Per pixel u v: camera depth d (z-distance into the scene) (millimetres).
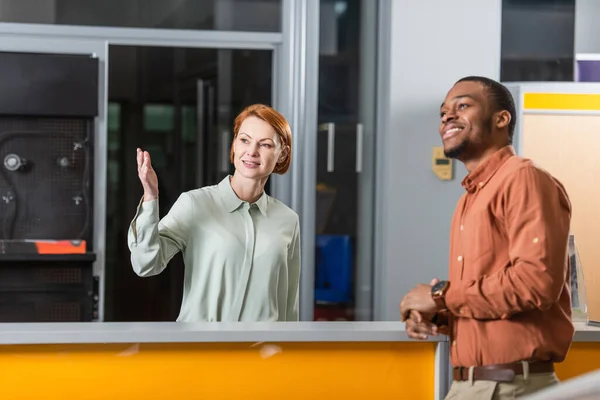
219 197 3262
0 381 2668
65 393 2693
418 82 5871
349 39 5930
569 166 5535
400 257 5875
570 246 3059
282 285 3312
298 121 5855
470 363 2418
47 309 5520
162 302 5727
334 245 5938
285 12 5832
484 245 2381
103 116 5629
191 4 5734
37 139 5531
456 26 5895
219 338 2723
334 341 2803
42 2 5547
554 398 1145
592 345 2938
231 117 5816
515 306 2277
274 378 2785
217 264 3193
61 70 5508
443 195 5895
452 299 2402
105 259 5648
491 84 2484
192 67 5758
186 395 2744
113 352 2713
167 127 5734
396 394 2846
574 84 5500
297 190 5859
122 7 5648
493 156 2441
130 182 5680
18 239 5488
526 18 6066
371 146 5973
